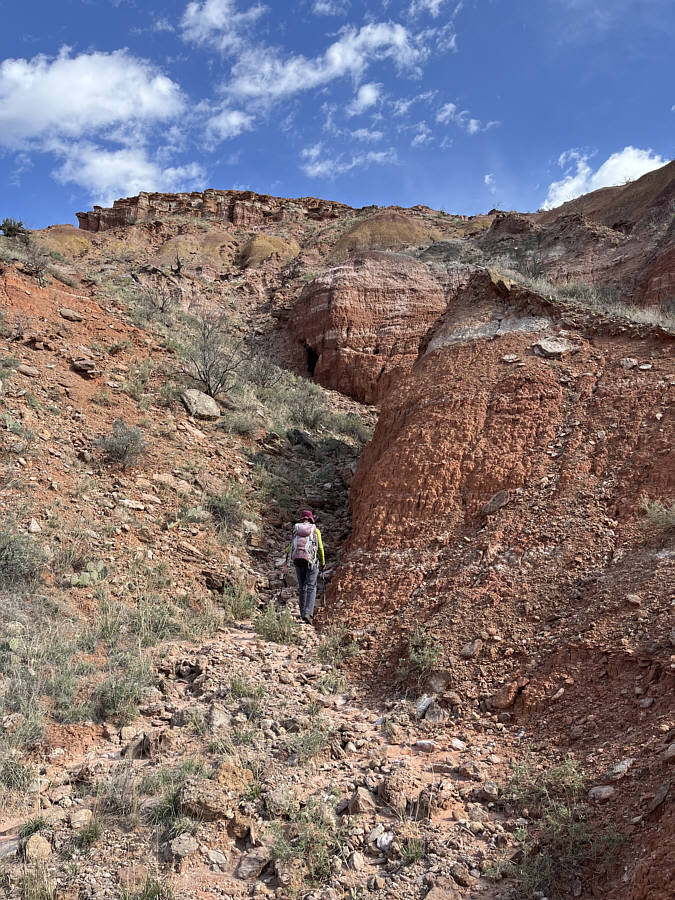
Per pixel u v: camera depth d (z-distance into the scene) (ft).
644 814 11.59
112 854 12.15
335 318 88.48
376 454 33.63
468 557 23.31
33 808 13.56
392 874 11.64
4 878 11.46
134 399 40.01
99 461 31.55
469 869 11.57
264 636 22.90
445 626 20.33
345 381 85.46
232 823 12.82
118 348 45.29
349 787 14.26
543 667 17.53
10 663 18.21
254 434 43.04
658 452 23.72
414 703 18.21
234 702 17.74
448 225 177.88
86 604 22.53
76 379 38.83
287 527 33.37
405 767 15.06
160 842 12.45
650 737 13.64
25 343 40.19
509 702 16.99
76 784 14.44
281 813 13.21
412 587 23.50
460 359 33.55
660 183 119.96
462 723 16.90
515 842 12.07
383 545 26.21
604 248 87.30
